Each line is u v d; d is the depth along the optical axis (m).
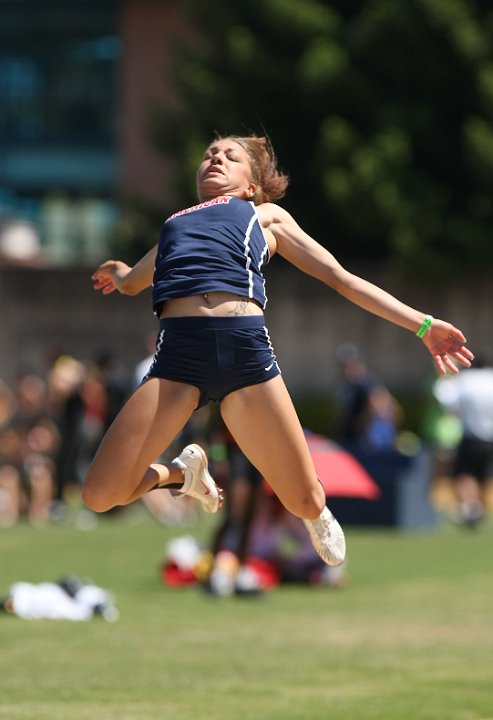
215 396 21.77
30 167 151.12
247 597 43.88
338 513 71.56
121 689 28.52
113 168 149.38
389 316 22.23
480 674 30.66
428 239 116.88
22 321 118.06
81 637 35.38
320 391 116.50
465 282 118.19
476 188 120.44
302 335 116.81
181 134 125.25
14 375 117.75
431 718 25.61
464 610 41.31
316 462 47.88
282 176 23.67
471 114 120.19
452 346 22.16
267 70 120.31
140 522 76.19
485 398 75.62
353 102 118.88
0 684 28.92
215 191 22.86
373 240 122.31
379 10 115.94
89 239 150.25
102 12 147.88
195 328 21.34
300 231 22.80
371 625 38.31
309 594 45.28
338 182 114.69
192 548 48.09
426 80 119.69
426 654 33.44
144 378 21.77
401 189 116.00
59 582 40.22
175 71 126.56
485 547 61.66
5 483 78.12
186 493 22.30
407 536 67.38
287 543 53.59
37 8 148.38
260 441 21.66
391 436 78.12
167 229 22.33
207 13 124.56
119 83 148.12
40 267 118.06
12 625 37.22
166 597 44.03
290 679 29.94
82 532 68.75
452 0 115.38
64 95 150.62
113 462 21.20
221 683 29.38
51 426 79.31
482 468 76.00
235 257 21.78
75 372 80.44
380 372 116.25
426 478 72.50
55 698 27.45
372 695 28.06
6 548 59.72
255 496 44.38
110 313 117.69
